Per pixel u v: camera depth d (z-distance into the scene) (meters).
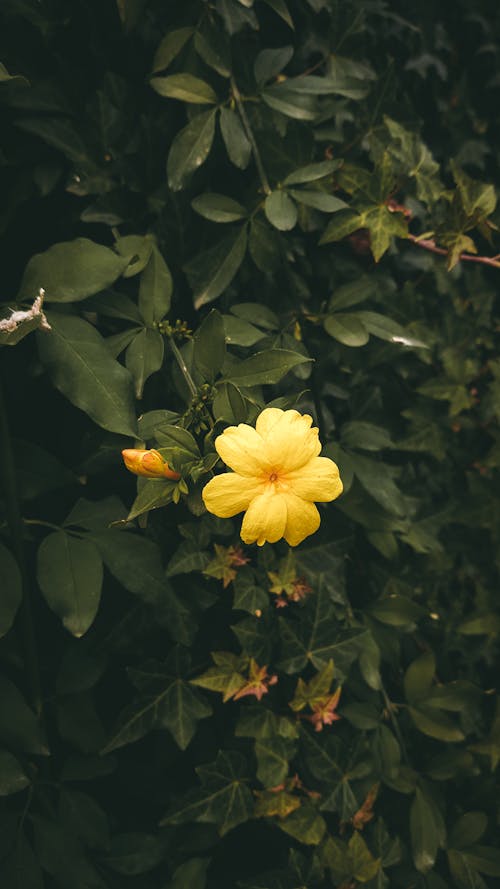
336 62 0.41
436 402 0.46
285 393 0.39
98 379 0.31
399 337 0.37
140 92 0.37
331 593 0.38
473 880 0.39
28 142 0.35
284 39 0.40
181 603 0.35
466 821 0.40
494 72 0.49
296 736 0.37
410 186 0.43
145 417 0.32
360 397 0.42
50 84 0.35
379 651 0.40
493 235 0.38
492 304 0.49
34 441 0.36
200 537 0.35
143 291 0.34
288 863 0.37
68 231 0.36
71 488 0.36
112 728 0.35
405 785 0.39
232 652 0.38
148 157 0.37
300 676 0.39
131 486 0.36
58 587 0.32
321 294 0.42
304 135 0.36
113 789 0.38
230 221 0.37
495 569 0.48
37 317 0.29
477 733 0.45
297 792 0.38
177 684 0.36
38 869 0.33
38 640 0.36
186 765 0.38
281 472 0.29
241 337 0.35
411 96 0.47
